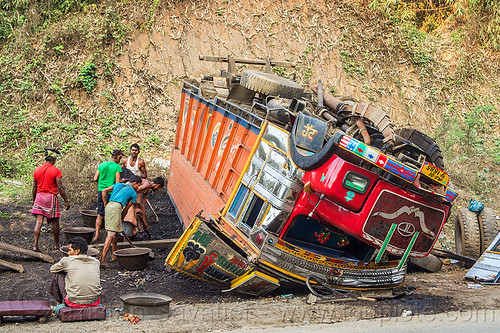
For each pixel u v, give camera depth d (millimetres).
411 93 19422
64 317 5785
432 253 8938
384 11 20875
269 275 6641
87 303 6055
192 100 11195
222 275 6809
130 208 9555
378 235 6242
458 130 17672
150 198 13211
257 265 6520
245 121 7672
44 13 19172
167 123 17156
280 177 6512
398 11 21453
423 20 22078
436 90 19594
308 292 7180
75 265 6102
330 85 19062
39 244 9531
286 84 8555
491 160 16812
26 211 11344
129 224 9539
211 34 18984
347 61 19547
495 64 20625
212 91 10164
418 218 6367
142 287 7684
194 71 18250
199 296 7246
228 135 8297
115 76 17531
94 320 5898
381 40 20156
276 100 7898
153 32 18438
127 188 8766
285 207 6375
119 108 17172
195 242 6535
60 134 15945
